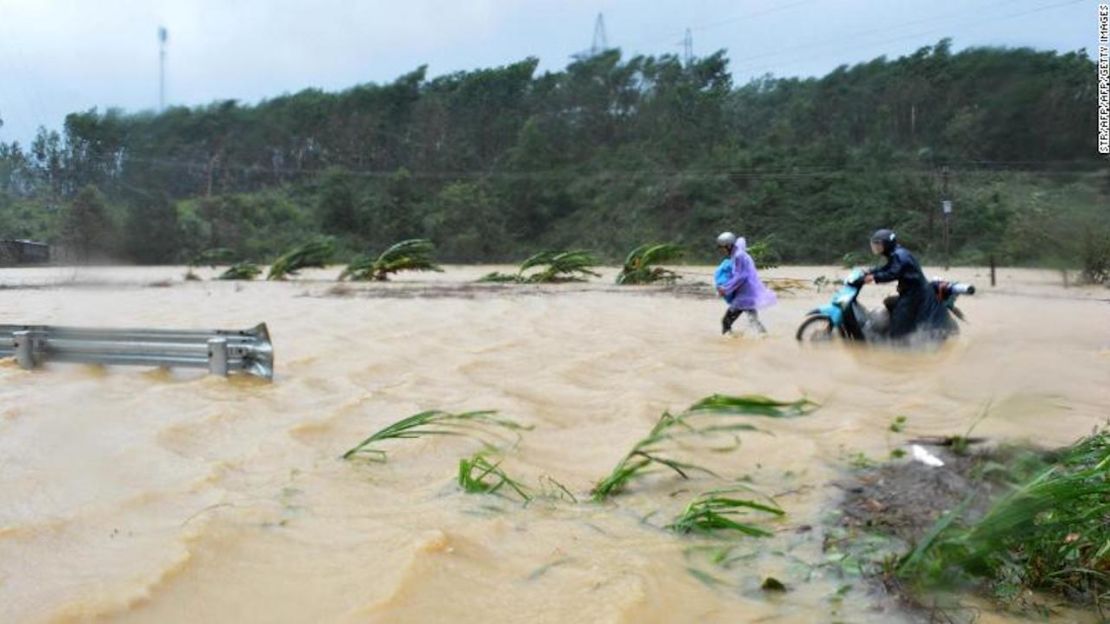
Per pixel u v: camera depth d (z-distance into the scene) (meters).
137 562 3.51
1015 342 10.20
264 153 72.62
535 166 61.75
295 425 5.80
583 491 4.55
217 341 7.56
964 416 6.09
